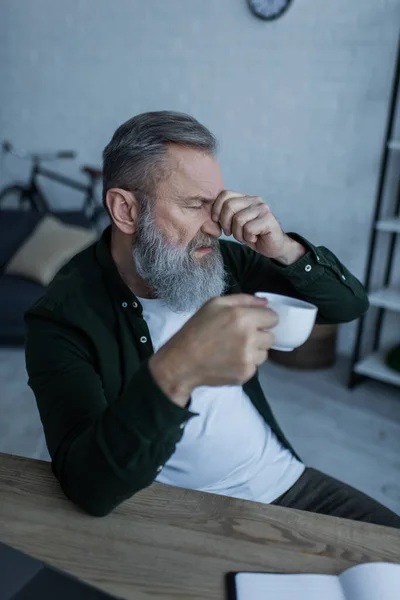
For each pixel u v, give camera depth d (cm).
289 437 243
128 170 101
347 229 309
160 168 99
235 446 111
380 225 268
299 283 118
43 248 351
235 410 112
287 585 66
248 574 67
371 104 287
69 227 367
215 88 338
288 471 120
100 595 60
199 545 73
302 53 303
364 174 297
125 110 385
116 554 71
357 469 222
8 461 90
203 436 108
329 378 300
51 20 400
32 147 443
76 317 101
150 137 98
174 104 359
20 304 320
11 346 325
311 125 309
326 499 116
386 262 299
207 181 100
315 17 294
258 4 308
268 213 106
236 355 63
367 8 277
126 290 104
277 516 80
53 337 98
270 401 273
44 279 338
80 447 75
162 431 68
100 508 75
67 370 93
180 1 339
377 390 289
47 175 425
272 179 329
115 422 69
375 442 242
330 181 309
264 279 129
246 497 112
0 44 430
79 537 73
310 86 304
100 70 388
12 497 81
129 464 69
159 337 109
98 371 102
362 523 79
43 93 422
